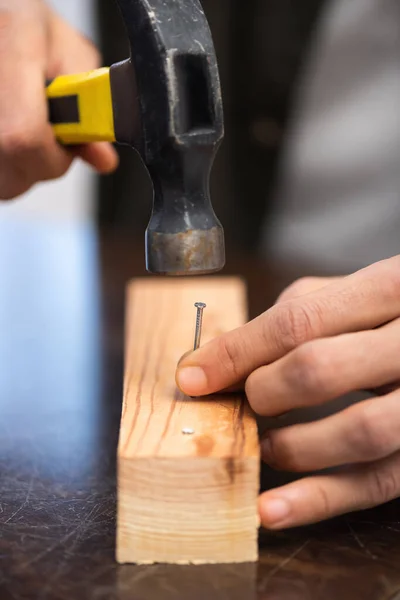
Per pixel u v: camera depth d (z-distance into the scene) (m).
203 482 0.41
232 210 0.91
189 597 0.40
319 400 0.43
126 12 0.44
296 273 0.78
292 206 0.91
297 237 0.92
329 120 0.87
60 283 0.78
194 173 0.45
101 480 0.48
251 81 0.85
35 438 0.52
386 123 0.85
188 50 0.44
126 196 0.97
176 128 0.44
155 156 0.45
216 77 0.44
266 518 0.42
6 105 0.53
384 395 0.43
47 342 0.65
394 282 0.44
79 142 0.54
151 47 0.44
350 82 0.85
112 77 0.47
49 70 0.58
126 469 0.41
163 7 0.44
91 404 0.56
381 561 0.42
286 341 0.44
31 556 0.42
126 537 0.42
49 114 0.53
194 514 0.41
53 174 0.56
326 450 0.43
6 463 0.49
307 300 0.44
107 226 0.99
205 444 0.42
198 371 0.45
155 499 0.41
